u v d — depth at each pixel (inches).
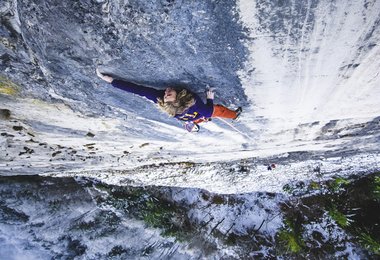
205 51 109.8
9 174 308.3
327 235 452.8
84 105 147.5
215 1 91.6
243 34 102.6
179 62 114.8
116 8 94.3
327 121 177.2
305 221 454.6
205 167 301.7
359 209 431.8
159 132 185.9
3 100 138.3
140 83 124.3
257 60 113.7
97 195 396.2
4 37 102.8
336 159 308.7
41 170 278.2
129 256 405.1
